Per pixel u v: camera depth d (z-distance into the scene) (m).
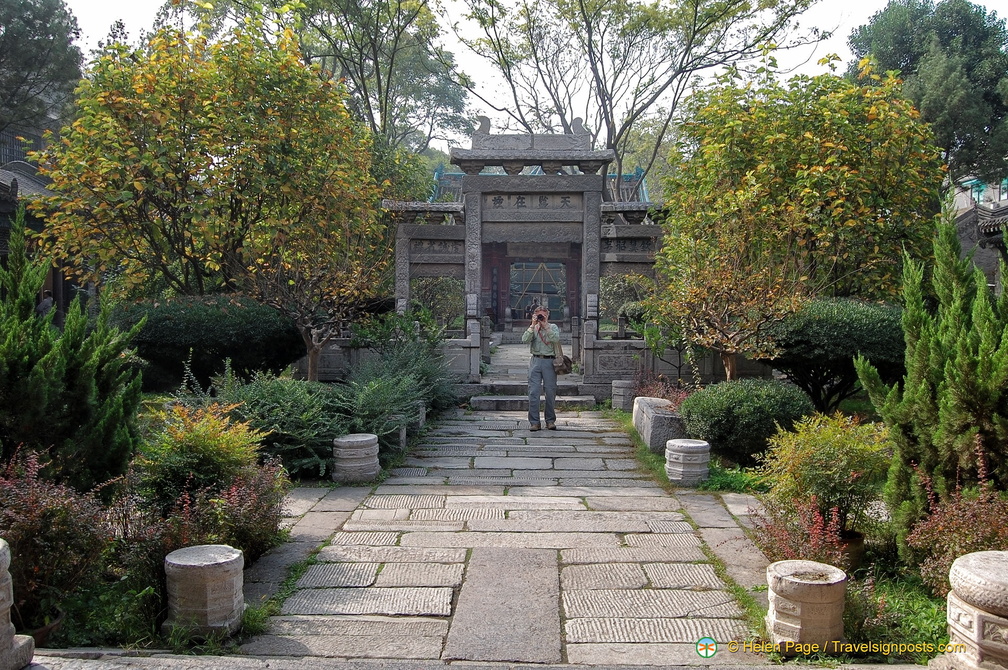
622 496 7.23
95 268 12.21
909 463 4.97
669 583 5.02
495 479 7.91
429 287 21.06
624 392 12.13
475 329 13.21
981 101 20.98
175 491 5.42
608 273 13.33
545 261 29.09
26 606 4.14
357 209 11.29
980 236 19.11
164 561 4.38
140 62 10.95
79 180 10.55
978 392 4.52
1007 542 4.11
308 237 10.83
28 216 18.20
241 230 11.27
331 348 12.80
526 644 4.14
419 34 20.39
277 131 10.84
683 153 13.52
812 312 9.39
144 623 4.24
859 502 5.30
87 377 5.27
